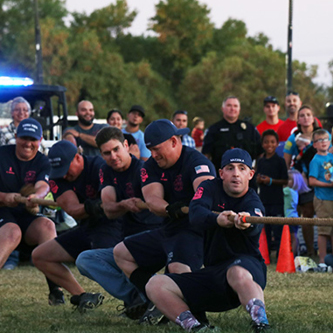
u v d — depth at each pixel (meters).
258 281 9.16
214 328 9.52
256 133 20.06
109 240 11.95
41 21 102.69
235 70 99.44
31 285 15.47
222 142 19.92
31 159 13.33
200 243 10.59
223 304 9.48
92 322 11.03
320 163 18.81
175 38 123.06
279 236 20.11
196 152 10.67
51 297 12.95
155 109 105.25
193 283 9.35
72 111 95.50
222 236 9.43
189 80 104.50
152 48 126.19
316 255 20.78
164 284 9.38
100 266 11.40
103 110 96.81
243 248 9.46
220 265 9.43
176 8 124.12
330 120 25.36
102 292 14.34
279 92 99.44
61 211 18.69
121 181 11.39
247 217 8.75
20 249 13.51
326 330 9.84
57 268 12.41
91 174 12.05
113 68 98.81
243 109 98.38
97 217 11.60
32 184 13.22
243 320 10.79
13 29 124.31
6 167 13.22
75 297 12.15
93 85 97.38
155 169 10.77
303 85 100.69
